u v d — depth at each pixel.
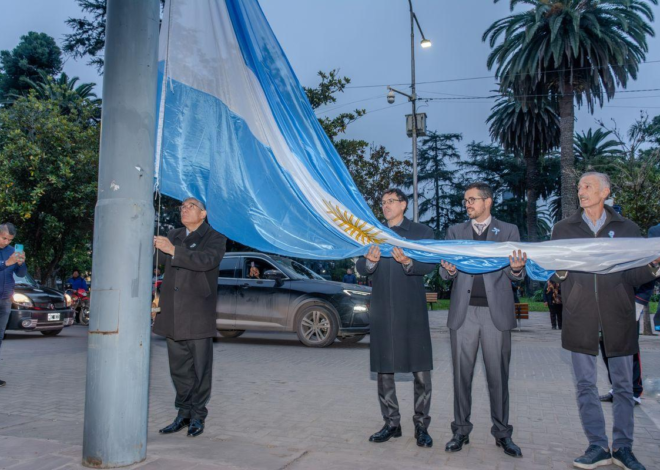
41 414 5.08
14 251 6.54
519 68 25.16
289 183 4.26
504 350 3.98
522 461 3.76
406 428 4.66
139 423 3.44
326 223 4.20
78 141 16.95
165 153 4.32
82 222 17.61
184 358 4.46
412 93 20.25
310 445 4.10
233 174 4.31
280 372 7.56
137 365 3.42
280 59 4.38
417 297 4.23
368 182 22.39
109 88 3.45
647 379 7.00
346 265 28.38
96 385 3.35
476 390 6.35
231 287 10.74
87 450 3.36
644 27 23.77
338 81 19.81
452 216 57.16
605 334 3.68
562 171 25.69
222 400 5.76
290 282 10.57
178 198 4.41
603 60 24.05
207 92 4.33
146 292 3.50
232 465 3.48
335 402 5.67
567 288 3.87
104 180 3.43
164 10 4.32
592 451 3.67
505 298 3.97
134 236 3.42
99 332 3.36
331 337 10.17
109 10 3.49
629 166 13.88
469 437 4.39
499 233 4.05
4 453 3.63
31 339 11.62
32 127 16.53
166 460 3.51
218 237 4.53
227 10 4.35
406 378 7.11
